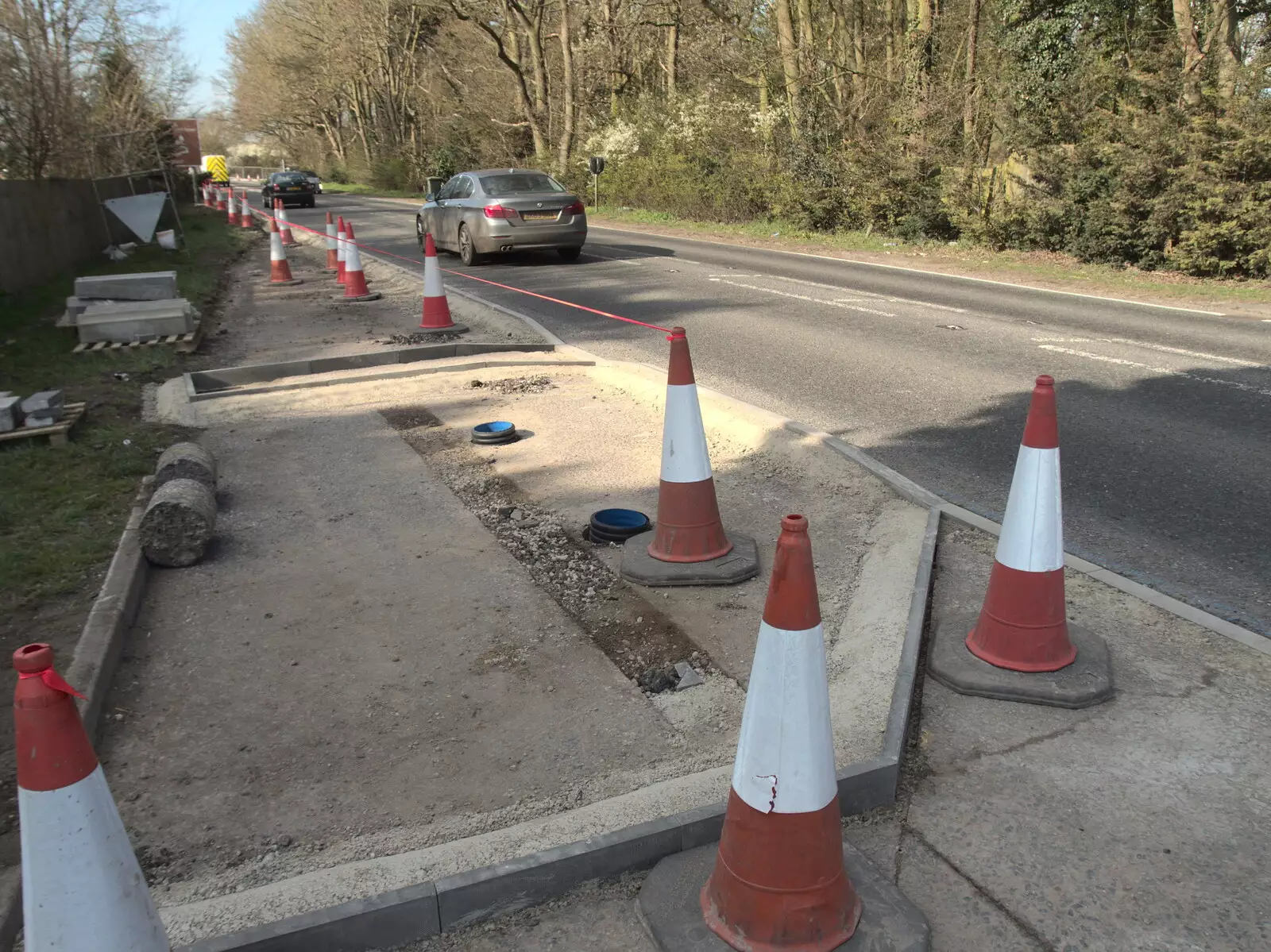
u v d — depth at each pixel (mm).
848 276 15539
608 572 4723
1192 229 14609
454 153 47062
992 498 5516
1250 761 2986
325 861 2854
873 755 3000
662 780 3150
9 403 6703
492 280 14992
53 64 19203
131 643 4168
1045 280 14859
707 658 3920
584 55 38062
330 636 4195
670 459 4586
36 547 4941
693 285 14328
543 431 7047
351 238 13492
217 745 3463
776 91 26094
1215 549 4734
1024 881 2520
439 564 4871
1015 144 18500
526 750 3365
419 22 52688
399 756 3363
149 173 28438
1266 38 17062
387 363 9094
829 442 6172
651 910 2400
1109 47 19062
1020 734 3168
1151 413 7156
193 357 9727
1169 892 2467
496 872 2459
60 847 1861
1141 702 3332
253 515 5578
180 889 2762
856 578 4523
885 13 24984
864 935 2268
